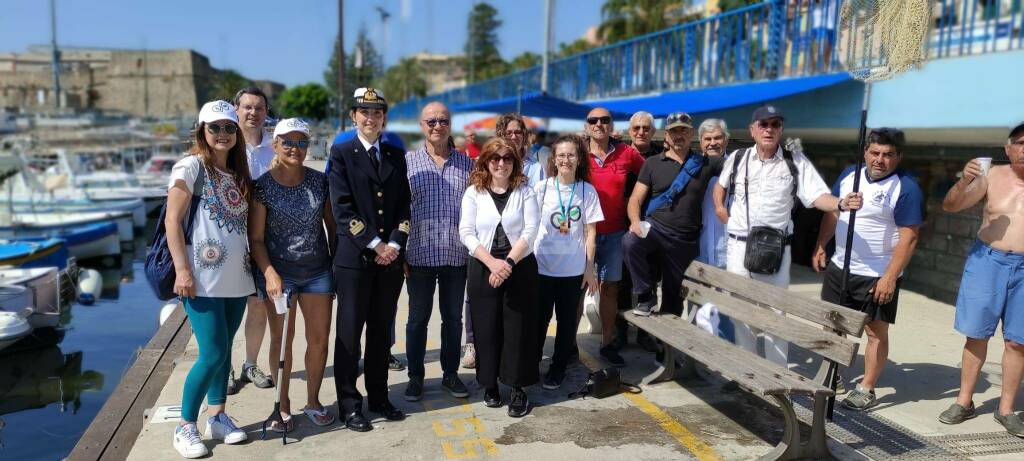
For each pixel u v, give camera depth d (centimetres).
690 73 1080
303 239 402
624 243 514
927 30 411
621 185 532
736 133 895
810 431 417
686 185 501
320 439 410
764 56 978
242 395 481
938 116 645
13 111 4722
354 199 411
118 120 4084
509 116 566
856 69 444
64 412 778
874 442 400
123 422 455
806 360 562
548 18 1335
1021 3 622
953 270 786
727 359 402
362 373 538
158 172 2908
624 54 1266
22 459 646
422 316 463
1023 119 570
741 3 2277
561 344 491
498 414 450
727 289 460
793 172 459
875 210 439
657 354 550
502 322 446
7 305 1028
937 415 446
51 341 1065
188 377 387
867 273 447
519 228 436
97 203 2191
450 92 2792
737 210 477
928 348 597
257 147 488
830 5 801
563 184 473
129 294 1450
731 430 426
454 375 480
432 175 452
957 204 438
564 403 470
